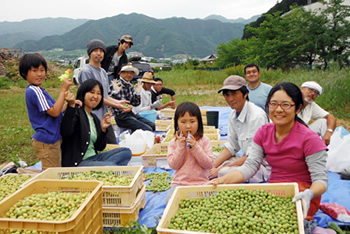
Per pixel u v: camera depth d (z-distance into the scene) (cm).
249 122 421
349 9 2114
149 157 521
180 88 2056
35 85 419
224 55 4984
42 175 368
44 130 416
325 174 286
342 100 1043
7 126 996
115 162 454
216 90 1902
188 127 356
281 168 315
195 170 367
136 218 353
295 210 261
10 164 503
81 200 293
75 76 1664
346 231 313
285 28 2586
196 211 274
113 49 864
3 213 281
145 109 839
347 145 462
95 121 466
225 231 244
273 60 2498
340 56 1988
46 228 242
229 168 412
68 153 434
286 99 283
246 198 281
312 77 1278
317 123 506
